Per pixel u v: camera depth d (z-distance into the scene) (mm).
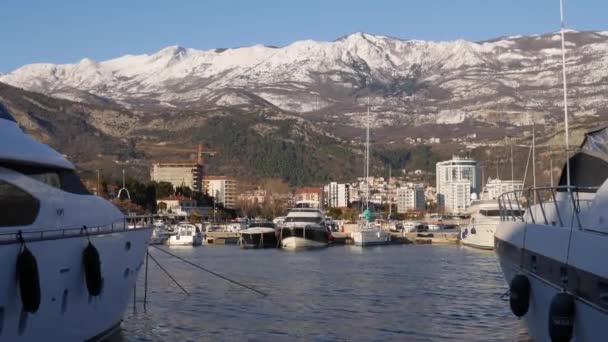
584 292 18219
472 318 34344
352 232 117688
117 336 28797
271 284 48906
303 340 29078
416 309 37281
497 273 57906
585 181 24516
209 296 41875
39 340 20328
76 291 22391
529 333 25406
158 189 199000
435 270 60875
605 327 16922
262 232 103188
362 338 29500
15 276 18719
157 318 33625
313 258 77688
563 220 22984
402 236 119750
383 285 48750
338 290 45625
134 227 29609
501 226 29016
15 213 20781
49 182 22656
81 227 23609
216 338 29234
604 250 16922
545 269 21609
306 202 124688
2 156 20578
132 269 27984
